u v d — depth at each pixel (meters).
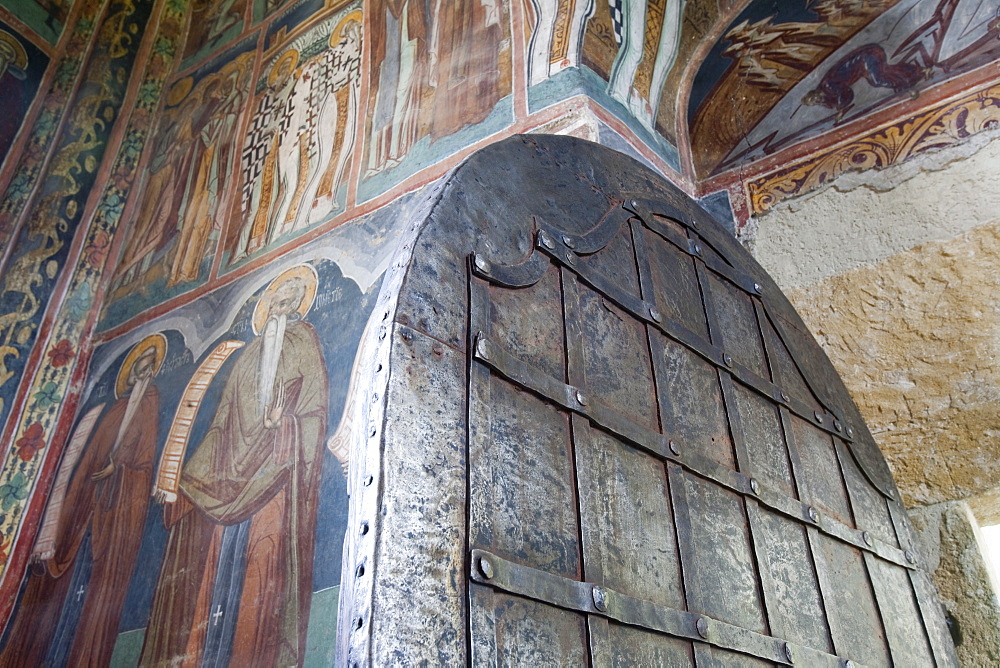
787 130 3.49
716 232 2.55
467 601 1.23
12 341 4.18
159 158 4.89
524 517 1.40
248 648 2.47
